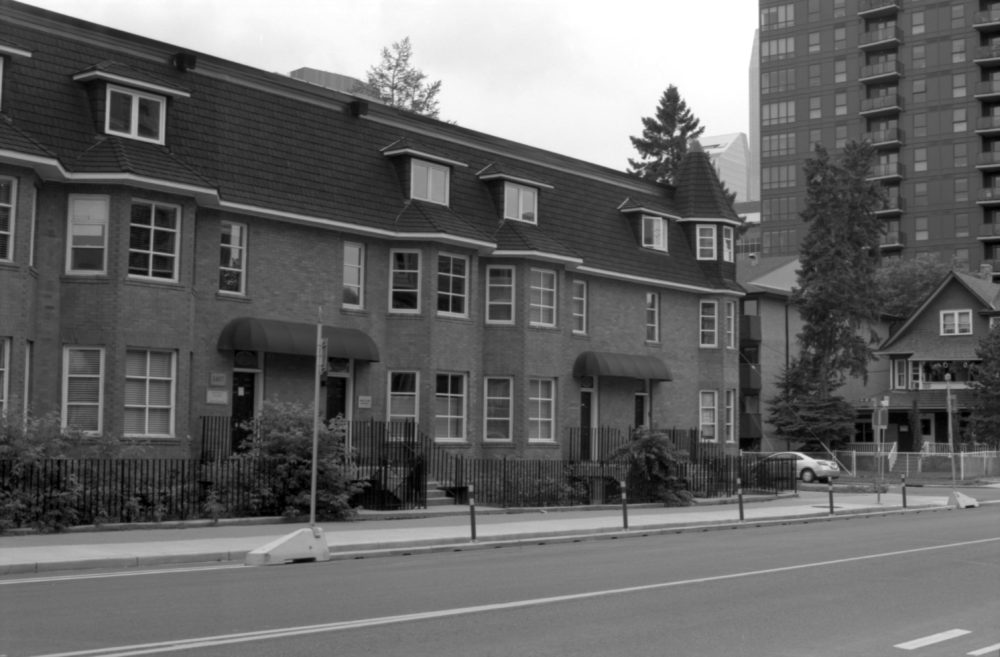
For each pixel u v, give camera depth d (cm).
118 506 2158
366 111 3297
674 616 1208
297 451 2392
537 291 3566
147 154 2570
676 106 8162
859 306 5825
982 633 1134
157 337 2541
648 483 3247
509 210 3544
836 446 5850
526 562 1766
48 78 2530
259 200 2814
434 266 3188
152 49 2836
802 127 11075
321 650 966
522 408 3441
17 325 2317
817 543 2184
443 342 3206
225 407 2773
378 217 3119
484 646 1005
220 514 2291
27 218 2345
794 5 11212
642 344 4047
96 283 2473
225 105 2900
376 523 2375
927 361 6688
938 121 10175
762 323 6162
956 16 10181
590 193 4025
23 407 2328
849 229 5888
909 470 5656
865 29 10750
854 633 1122
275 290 2908
